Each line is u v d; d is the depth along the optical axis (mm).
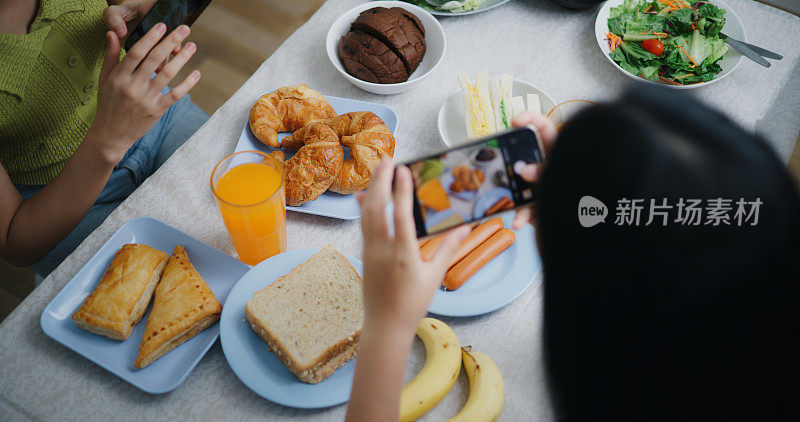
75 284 876
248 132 1104
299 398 765
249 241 898
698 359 489
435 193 639
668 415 530
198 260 922
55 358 837
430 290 563
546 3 1359
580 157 462
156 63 888
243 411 798
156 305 824
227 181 932
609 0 1283
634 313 487
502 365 837
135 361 786
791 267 445
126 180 1353
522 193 646
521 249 915
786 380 490
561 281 514
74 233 1272
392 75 1143
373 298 572
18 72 1066
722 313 463
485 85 1089
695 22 1197
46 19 1090
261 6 2383
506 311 892
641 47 1217
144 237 946
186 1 1205
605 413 559
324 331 777
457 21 1324
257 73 1230
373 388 569
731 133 458
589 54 1255
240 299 853
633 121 456
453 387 817
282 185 857
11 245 1041
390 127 1105
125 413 794
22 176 1262
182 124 1485
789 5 1664
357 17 1219
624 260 470
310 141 1000
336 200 1021
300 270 848
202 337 843
